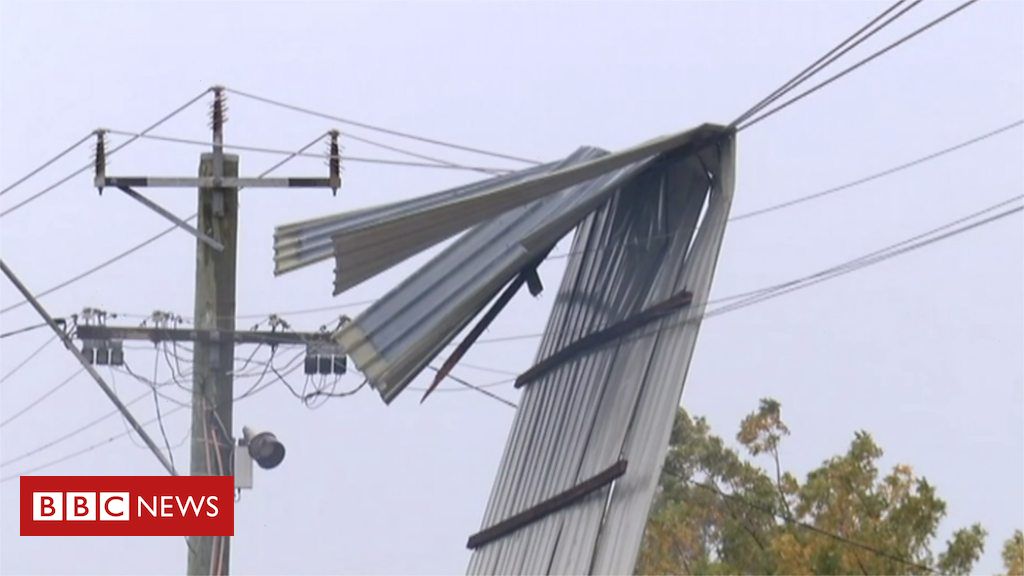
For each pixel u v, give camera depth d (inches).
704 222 802.2
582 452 827.4
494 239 850.8
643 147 789.9
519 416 948.6
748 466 1502.2
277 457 970.1
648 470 742.5
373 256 814.5
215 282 1000.2
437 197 877.8
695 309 773.3
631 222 871.7
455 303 832.9
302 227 888.9
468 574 936.3
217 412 993.5
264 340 1011.3
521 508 887.7
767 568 1346.0
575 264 937.5
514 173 884.6
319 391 1030.4
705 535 1510.8
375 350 836.0
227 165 1004.6
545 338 946.1
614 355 838.5
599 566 752.3
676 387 754.8
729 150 791.1
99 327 1016.9
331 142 1004.6
